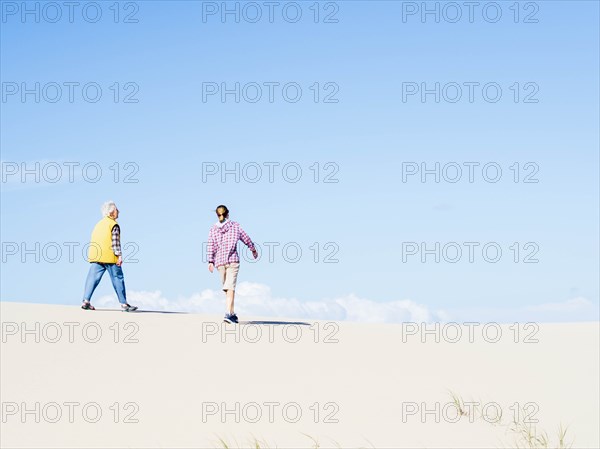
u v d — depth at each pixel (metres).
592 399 7.02
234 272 11.16
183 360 8.09
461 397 6.96
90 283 11.84
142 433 5.78
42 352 8.12
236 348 8.83
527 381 7.63
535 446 5.75
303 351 8.83
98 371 7.50
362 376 7.65
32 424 5.93
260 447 5.52
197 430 5.87
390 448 5.61
